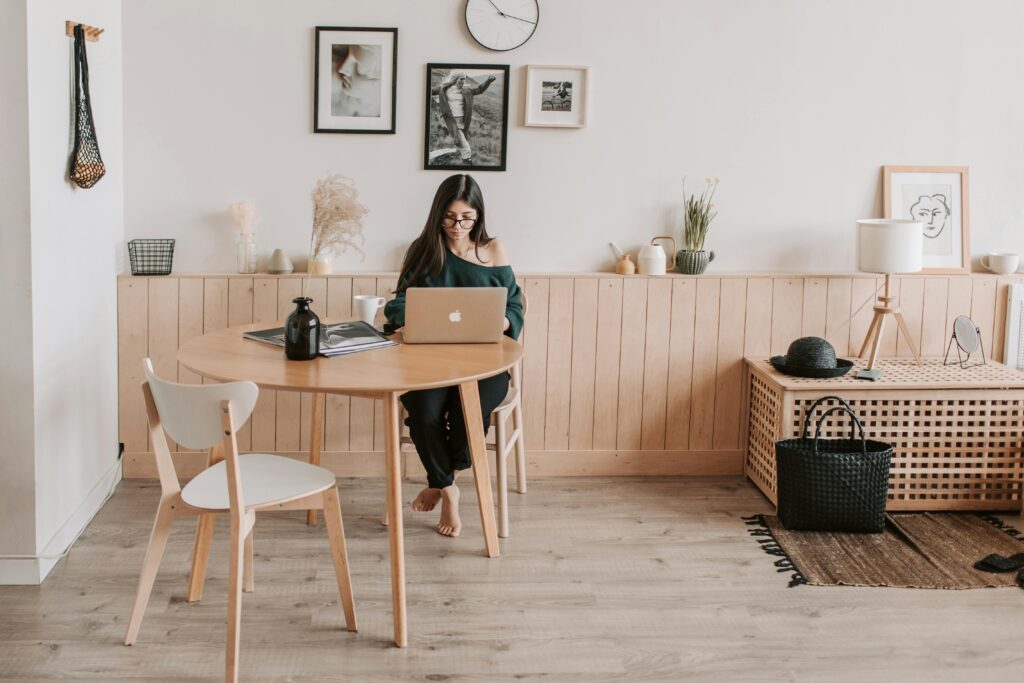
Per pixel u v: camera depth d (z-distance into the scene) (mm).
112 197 3682
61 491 3127
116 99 3695
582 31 3883
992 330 4062
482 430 3096
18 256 2814
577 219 3986
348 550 3217
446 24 3842
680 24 3906
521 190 3953
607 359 3969
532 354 3943
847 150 4020
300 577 3010
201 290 3781
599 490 3869
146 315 3777
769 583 3035
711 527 3492
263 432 3922
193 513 2496
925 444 3672
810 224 4051
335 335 3004
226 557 3129
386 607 2828
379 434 3943
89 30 3238
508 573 3068
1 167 2781
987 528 3529
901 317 3854
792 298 3984
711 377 4008
